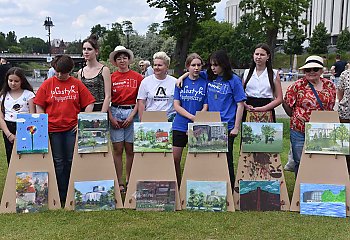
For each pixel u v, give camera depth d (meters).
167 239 3.92
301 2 38.94
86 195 4.74
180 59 37.19
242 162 4.92
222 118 4.89
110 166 4.87
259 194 4.79
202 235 4.01
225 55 4.88
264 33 41.94
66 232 4.06
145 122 4.86
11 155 4.89
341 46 59.00
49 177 4.78
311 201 4.67
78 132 4.79
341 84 5.38
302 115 4.91
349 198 4.65
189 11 36.00
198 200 4.75
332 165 4.71
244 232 4.08
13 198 4.70
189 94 4.99
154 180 4.81
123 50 5.36
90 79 5.15
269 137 4.88
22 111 5.04
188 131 4.81
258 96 5.04
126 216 4.52
